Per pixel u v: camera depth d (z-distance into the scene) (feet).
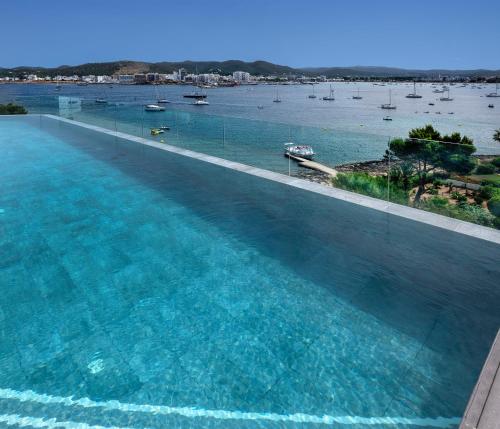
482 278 12.14
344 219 17.08
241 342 9.68
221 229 16.66
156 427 7.30
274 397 7.92
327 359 8.97
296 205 19.03
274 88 556.51
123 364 9.00
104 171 25.91
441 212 16.90
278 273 13.05
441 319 10.29
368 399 7.78
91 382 8.47
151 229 16.89
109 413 7.62
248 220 17.51
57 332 10.23
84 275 13.25
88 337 10.05
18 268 13.75
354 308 10.95
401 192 18.30
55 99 54.03
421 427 7.06
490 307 10.72
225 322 10.55
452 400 7.68
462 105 268.21
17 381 8.48
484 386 7.32
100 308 11.35
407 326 10.05
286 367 8.77
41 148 33.71
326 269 13.14
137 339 9.91
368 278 12.48
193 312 11.04
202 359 9.14
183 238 15.94
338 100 315.99
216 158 29.04
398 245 14.48
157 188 22.25
